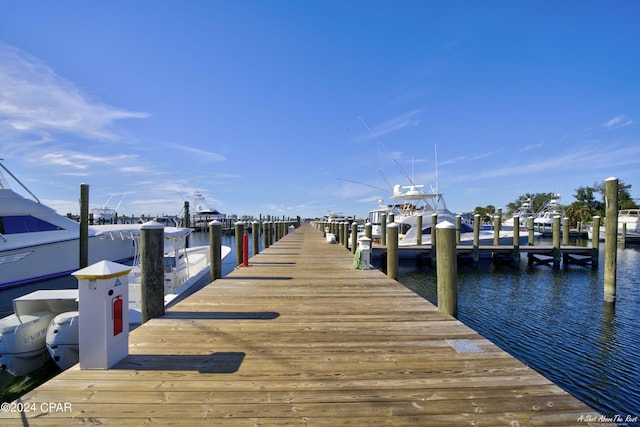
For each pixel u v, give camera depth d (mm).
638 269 16484
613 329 7719
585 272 15781
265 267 7875
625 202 49156
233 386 2234
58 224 10969
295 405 2016
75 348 4465
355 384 2281
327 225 22141
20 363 4543
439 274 4133
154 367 2500
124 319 2668
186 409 1959
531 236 20469
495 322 8320
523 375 2416
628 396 4824
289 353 2811
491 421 1865
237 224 8594
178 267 8453
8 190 9898
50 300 4777
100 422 1829
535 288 12383
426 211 20828
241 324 3605
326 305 4441
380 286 5695
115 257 12812
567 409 1981
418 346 2986
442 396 2129
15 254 9609
